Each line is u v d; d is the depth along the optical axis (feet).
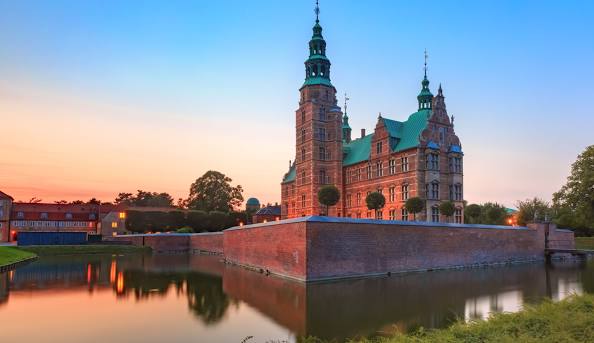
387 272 123.95
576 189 211.61
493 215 230.48
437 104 197.98
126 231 328.08
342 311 72.79
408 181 190.08
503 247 164.55
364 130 282.15
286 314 70.95
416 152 187.11
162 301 83.87
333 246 113.70
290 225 118.32
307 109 231.09
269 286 102.32
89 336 57.72
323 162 227.81
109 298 87.56
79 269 146.51
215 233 226.17
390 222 127.24
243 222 323.57
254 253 147.02
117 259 193.67
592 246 223.71
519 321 47.52
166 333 59.36
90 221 331.77
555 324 44.39
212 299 85.66
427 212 184.34
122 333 59.41
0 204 301.63
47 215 319.68
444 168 196.03
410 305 77.30
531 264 162.30
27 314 72.02
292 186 282.36
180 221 305.12
